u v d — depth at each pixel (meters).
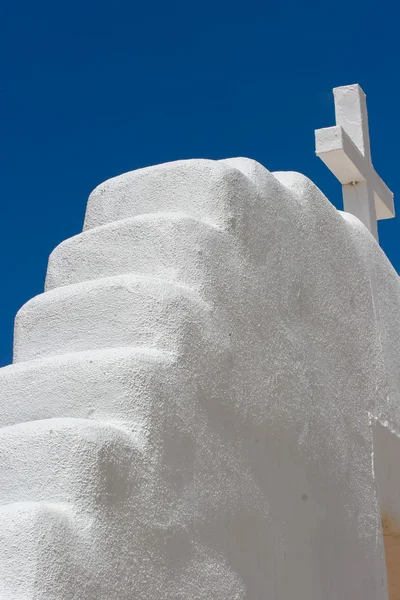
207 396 2.75
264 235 3.38
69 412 2.44
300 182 3.87
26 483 2.18
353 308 4.12
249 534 2.88
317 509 3.42
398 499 4.26
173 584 2.41
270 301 3.32
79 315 2.72
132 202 3.24
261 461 3.04
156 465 2.42
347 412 3.85
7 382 2.55
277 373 3.27
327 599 3.38
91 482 2.18
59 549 2.02
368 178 5.29
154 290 2.70
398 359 4.54
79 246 3.04
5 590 1.92
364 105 5.50
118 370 2.45
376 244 4.59
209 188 3.17
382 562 3.96
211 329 2.85
